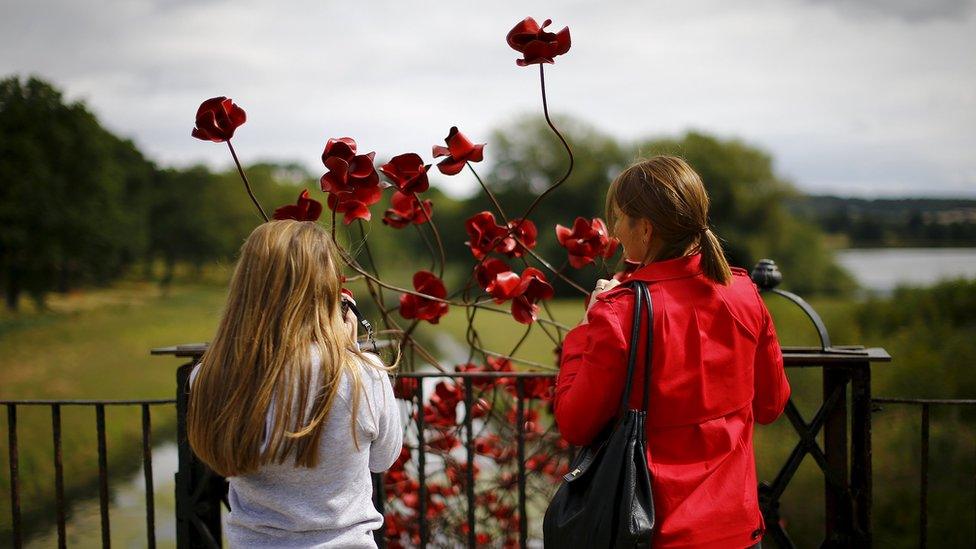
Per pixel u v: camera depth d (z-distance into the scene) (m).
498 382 2.89
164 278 50.31
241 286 1.28
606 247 2.44
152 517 2.19
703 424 1.34
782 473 2.01
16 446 2.32
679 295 1.36
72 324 26.14
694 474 1.32
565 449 2.94
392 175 2.15
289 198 56.25
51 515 6.80
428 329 21.61
